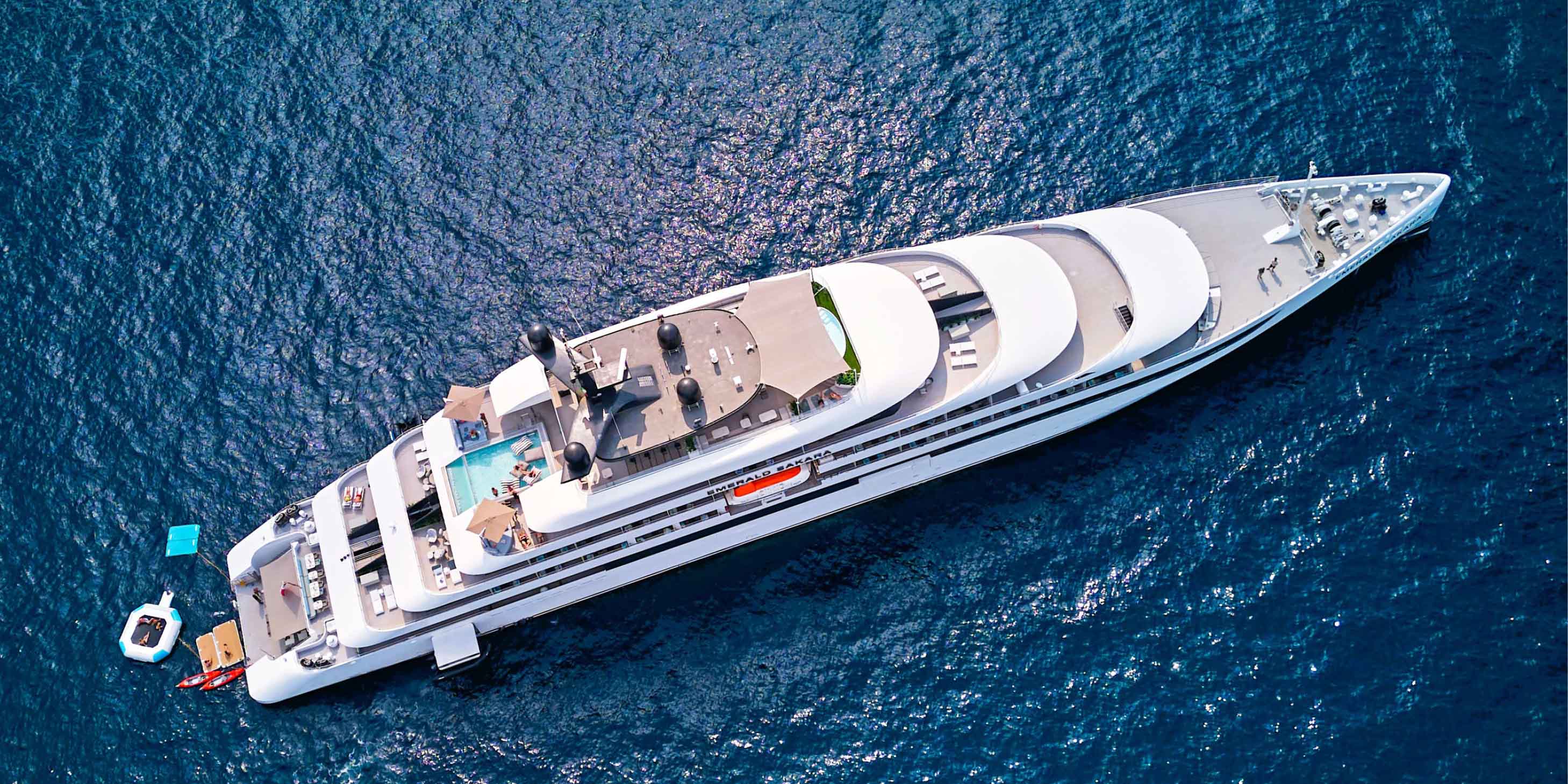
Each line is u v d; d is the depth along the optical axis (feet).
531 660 279.28
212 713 274.77
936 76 338.95
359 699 276.41
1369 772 250.16
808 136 334.24
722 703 270.26
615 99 341.21
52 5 355.15
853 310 273.95
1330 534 276.41
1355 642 263.90
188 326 315.37
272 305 317.42
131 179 333.42
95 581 288.30
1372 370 293.43
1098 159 323.57
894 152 330.34
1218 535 279.08
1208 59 334.24
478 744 270.26
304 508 286.66
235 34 351.67
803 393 258.16
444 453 274.57
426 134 337.31
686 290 316.60
